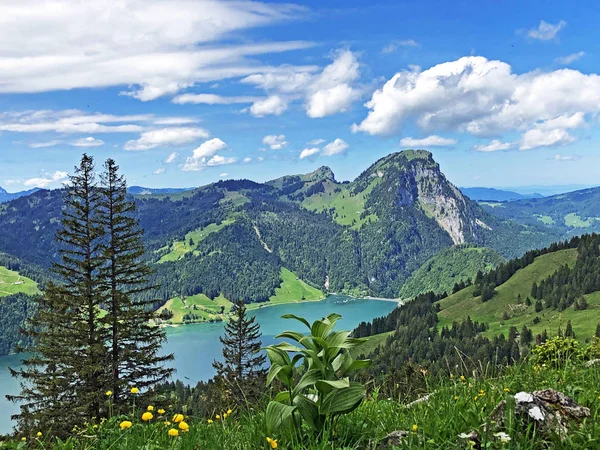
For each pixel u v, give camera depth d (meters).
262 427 4.84
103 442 5.03
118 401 32.88
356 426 4.82
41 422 29.81
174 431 4.52
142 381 35.22
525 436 3.80
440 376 6.55
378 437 4.52
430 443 4.01
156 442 4.86
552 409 4.11
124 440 5.00
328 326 4.76
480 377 6.42
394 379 6.69
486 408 5.02
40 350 34.44
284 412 4.43
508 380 6.27
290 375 4.64
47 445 5.24
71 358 33.72
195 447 4.74
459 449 3.91
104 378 33.50
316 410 4.51
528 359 7.11
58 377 34.12
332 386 4.37
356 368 4.65
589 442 3.61
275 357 4.66
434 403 5.38
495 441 3.88
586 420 3.98
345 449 4.23
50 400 32.53
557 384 5.88
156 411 6.41
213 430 5.25
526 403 4.09
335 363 4.65
